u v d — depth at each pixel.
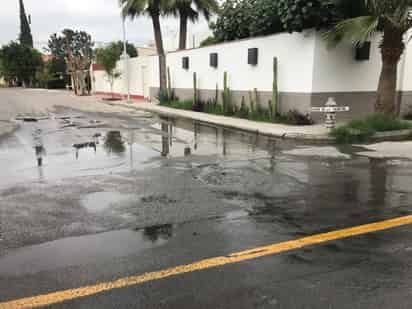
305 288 3.04
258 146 9.56
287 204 5.08
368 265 3.42
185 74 20.41
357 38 10.27
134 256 3.59
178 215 4.65
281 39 13.38
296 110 13.05
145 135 11.32
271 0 13.07
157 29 22.19
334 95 12.77
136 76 28.27
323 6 11.12
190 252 3.67
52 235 4.07
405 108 14.61
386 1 9.89
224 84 16.27
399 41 10.63
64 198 5.31
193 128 12.95
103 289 3.04
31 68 65.06
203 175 6.61
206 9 21.88
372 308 2.78
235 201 5.19
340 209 4.90
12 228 4.26
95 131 12.09
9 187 5.85
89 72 40.59
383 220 4.52
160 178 6.38
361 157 8.20
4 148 9.14
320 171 6.94
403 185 6.01
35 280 3.17
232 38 17.16
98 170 6.95
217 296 2.94
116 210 4.82
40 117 16.25
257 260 3.51
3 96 33.34
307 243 3.87
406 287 3.06
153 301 2.88
